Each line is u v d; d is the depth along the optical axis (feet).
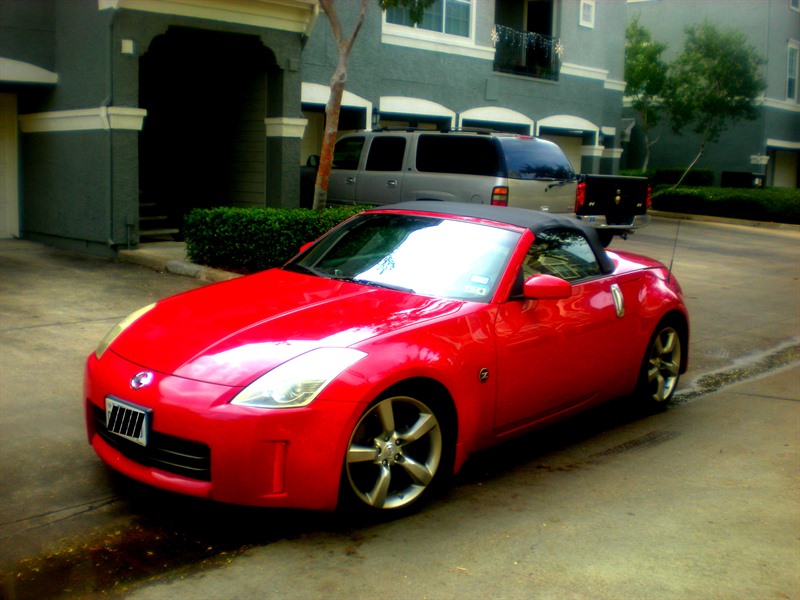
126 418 12.89
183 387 12.51
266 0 40.50
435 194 39.50
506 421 15.62
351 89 52.06
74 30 38.19
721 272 45.88
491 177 37.42
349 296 15.42
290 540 12.80
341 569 11.95
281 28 42.29
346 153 44.80
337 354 12.94
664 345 20.62
